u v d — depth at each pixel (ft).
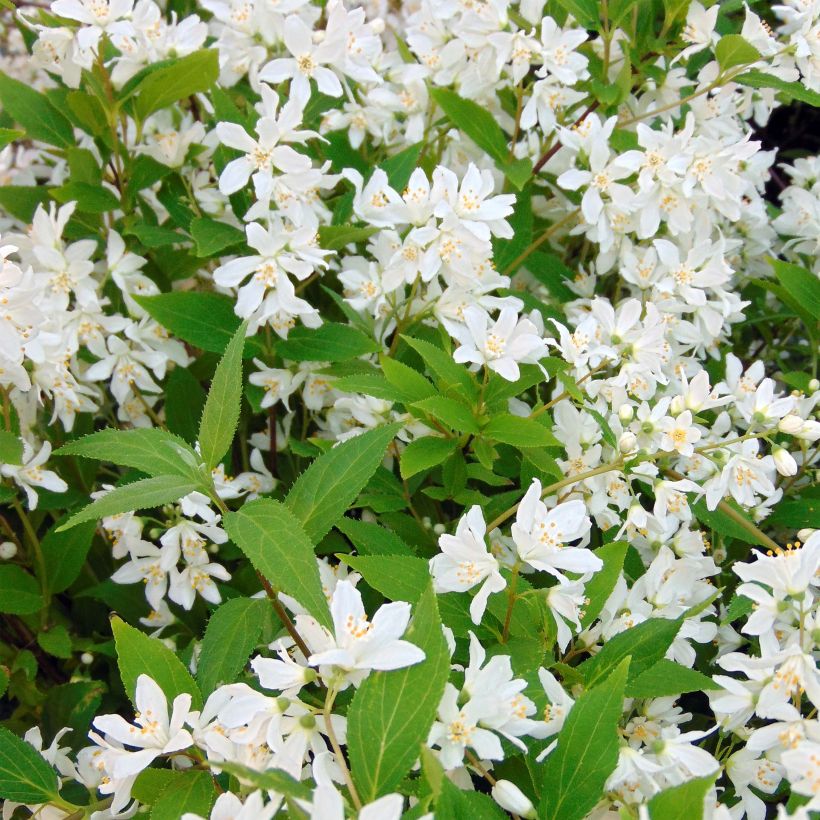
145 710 1.06
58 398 1.43
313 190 1.47
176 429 1.55
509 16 1.56
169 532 1.34
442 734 1.03
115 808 1.08
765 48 1.55
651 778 1.08
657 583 1.28
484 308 1.43
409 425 1.37
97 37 1.42
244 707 1.03
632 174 1.56
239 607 1.19
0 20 2.35
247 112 1.65
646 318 1.39
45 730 1.42
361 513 1.53
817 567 1.09
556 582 1.34
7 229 1.82
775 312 1.78
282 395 1.47
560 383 1.36
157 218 1.64
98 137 1.53
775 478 1.56
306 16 1.64
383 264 1.45
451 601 1.18
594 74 1.62
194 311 1.42
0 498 1.36
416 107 1.66
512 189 1.62
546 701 1.11
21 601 1.41
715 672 1.39
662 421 1.29
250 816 0.94
